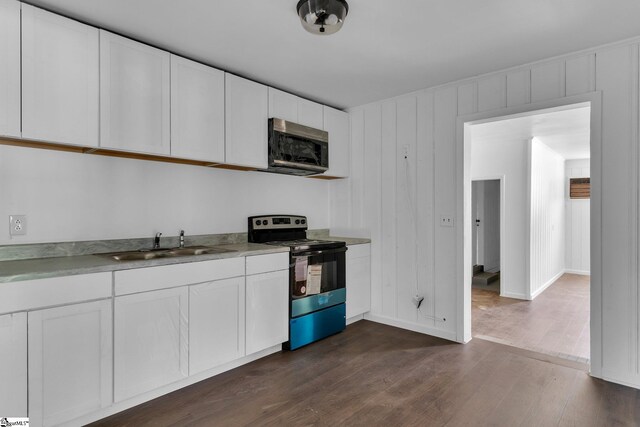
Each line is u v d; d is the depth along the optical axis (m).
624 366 2.49
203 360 2.45
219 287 2.54
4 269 1.84
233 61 2.80
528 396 2.34
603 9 2.09
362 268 3.80
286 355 2.98
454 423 2.05
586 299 5.14
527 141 5.17
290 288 3.06
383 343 3.25
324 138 3.68
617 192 2.51
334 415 2.12
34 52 1.94
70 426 1.93
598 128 2.57
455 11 2.11
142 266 2.13
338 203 4.21
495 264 7.34
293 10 2.09
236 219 3.34
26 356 1.73
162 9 2.07
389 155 3.76
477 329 3.75
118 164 2.58
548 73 2.79
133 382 2.11
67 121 2.05
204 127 2.70
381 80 3.23
